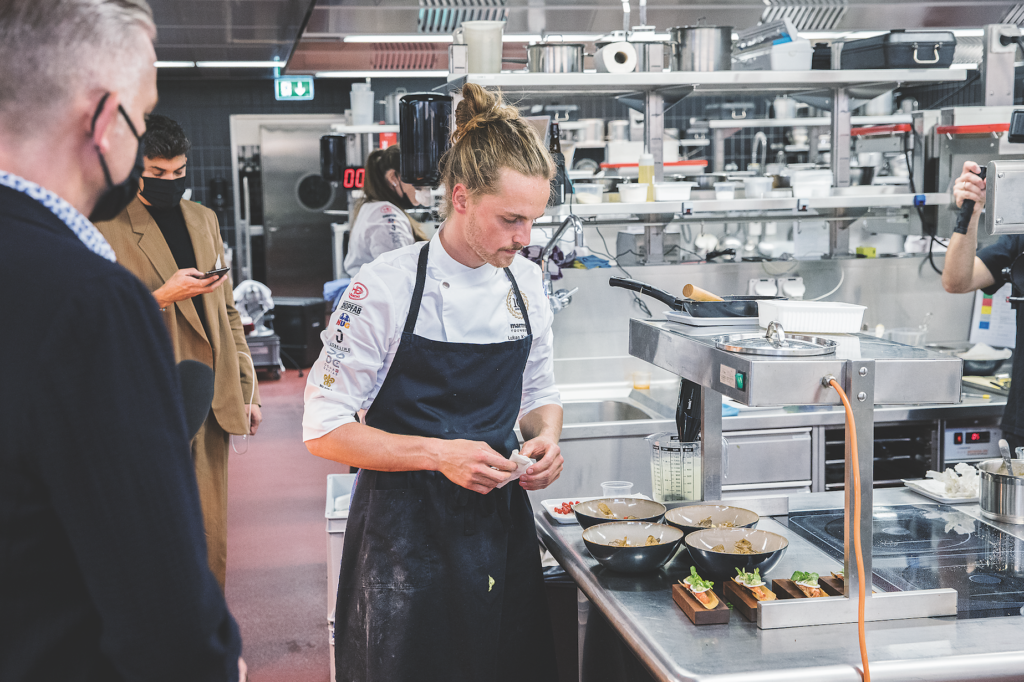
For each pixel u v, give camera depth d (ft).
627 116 25.91
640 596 5.09
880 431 10.53
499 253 5.14
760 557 4.95
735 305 6.10
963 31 18.99
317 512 15.10
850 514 4.61
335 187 32.60
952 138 11.19
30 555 2.49
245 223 32.48
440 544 5.32
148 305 2.61
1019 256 8.68
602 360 11.78
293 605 11.40
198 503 2.74
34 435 2.39
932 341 12.42
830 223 12.60
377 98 32.48
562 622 7.25
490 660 5.46
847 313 5.39
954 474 6.96
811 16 17.89
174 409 2.65
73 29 2.47
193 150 32.58
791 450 10.00
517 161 4.90
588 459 9.91
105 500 2.45
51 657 2.57
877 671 4.17
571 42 10.32
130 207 8.04
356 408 5.46
